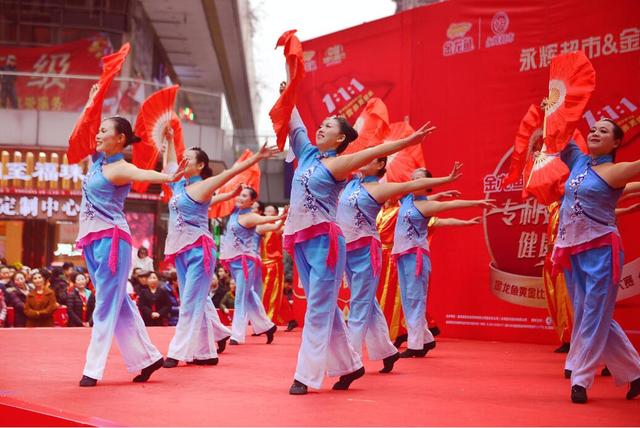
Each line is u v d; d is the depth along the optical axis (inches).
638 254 321.1
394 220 339.3
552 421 144.7
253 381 201.0
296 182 184.9
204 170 253.0
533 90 367.2
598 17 340.8
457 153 397.1
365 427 132.6
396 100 425.4
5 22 753.0
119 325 194.2
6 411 147.9
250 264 338.0
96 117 193.0
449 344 354.0
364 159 176.9
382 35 434.3
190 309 241.0
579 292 187.2
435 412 152.6
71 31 756.0
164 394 173.5
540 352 312.2
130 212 652.7
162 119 252.5
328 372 187.8
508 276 371.6
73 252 616.1
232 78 1049.5
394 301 335.0
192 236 244.4
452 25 402.3
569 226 187.0
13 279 422.6
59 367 225.0
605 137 182.4
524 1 371.2
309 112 468.1
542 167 225.5
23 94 605.9
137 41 792.9
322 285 179.6
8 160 605.0
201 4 783.7
